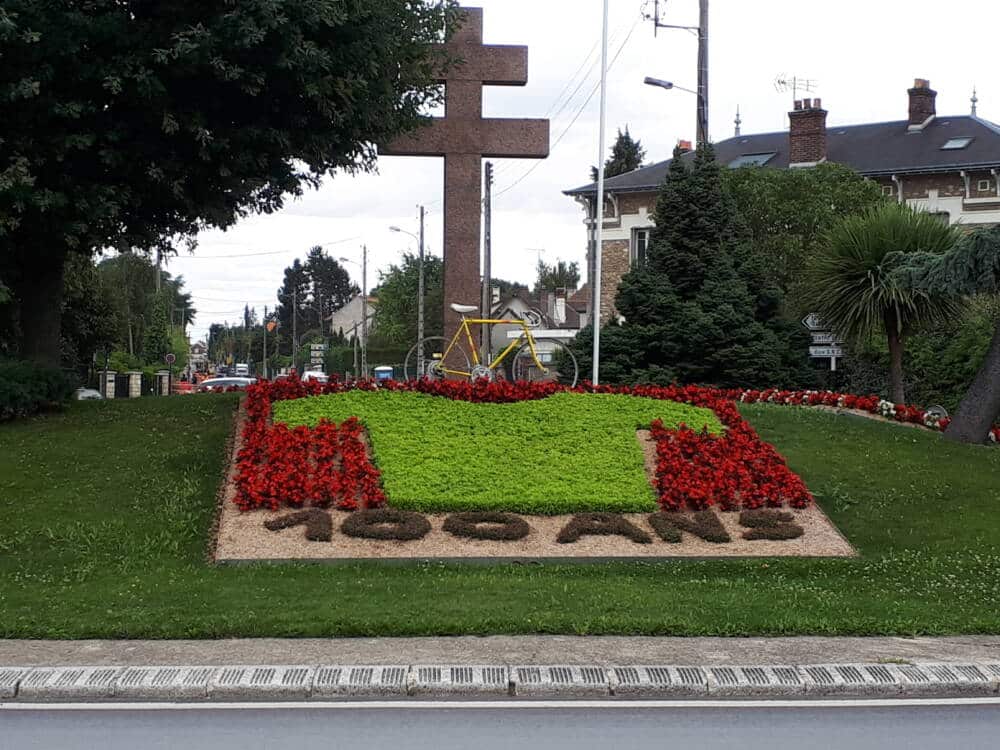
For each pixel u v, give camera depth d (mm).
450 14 22422
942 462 17750
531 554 13766
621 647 9648
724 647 9711
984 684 8383
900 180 45500
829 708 7980
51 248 19844
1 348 27594
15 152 17734
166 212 21109
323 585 12148
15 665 8828
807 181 38625
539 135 24625
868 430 19516
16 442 17250
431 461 16156
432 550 13742
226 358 159250
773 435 18812
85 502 15000
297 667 8602
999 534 14867
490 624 10328
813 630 10398
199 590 11891
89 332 42281
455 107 24438
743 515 15039
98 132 18281
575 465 16344
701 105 31328
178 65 17469
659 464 16484
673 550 14047
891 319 24422
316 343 92625
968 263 19547
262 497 14750
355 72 19234
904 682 8375
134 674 8398
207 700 8102
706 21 31297
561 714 7773
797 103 46906
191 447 17062
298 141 19781
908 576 13219
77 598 11523
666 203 30375
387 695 8195
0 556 13234
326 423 17156
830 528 15023
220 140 18531
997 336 19500
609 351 28906
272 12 17297
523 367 28969
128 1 17891
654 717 7719
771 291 30297
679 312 29031
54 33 17078
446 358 24641
